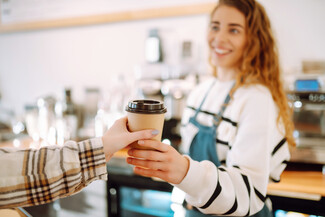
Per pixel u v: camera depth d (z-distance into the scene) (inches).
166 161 28.1
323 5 82.7
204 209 31.5
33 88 127.3
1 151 25.8
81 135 97.7
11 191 24.3
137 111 26.9
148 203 89.7
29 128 105.7
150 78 101.7
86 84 116.7
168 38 100.2
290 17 86.7
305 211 60.9
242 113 40.3
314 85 73.2
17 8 120.3
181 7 94.8
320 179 63.7
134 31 105.4
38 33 121.6
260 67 45.7
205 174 30.7
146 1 100.2
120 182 79.8
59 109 102.7
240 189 32.0
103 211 89.0
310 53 86.1
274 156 40.1
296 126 71.6
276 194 60.9
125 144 27.2
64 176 25.6
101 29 110.5
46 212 97.1
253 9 44.8
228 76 50.1
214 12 47.9
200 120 49.6
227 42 45.5
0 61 131.9
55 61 120.7
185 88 88.1
